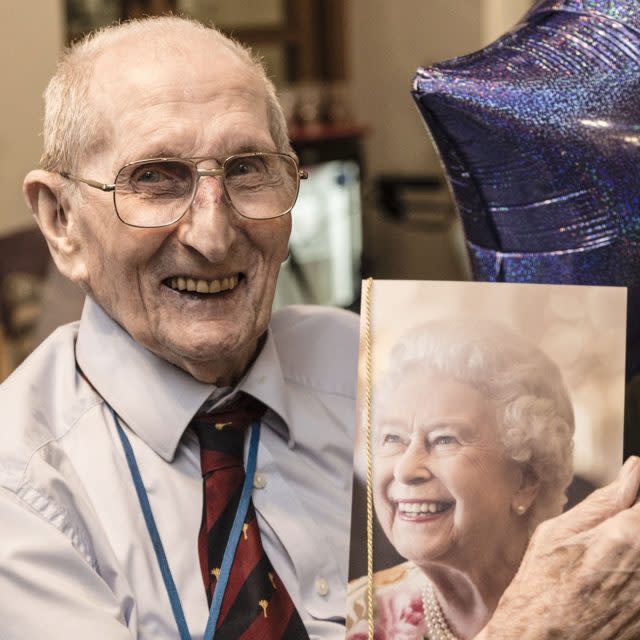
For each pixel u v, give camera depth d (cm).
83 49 108
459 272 505
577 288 91
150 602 101
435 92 98
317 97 483
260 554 105
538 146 98
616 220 98
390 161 539
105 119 102
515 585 89
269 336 121
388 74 529
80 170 105
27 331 239
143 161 100
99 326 114
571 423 90
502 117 97
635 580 87
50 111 108
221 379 114
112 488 105
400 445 92
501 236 106
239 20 477
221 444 111
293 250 449
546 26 102
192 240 101
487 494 90
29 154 288
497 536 90
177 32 107
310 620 106
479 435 91
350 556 92
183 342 105
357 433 93
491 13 160
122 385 111
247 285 108
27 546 96
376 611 91
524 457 90
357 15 532
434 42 505
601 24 99
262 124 107
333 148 468
